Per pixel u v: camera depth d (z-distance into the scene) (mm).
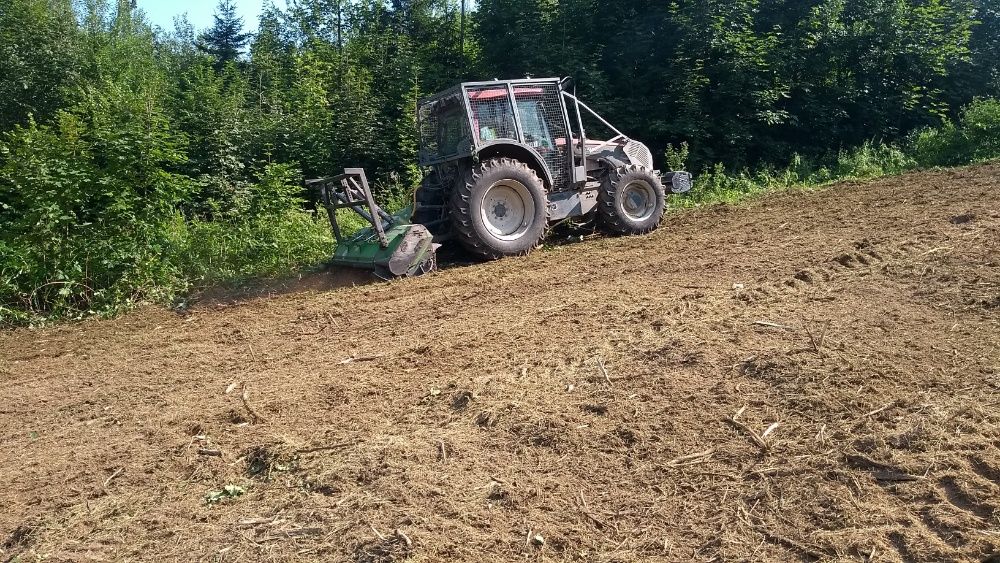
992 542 2688
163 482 3824
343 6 29078
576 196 9656
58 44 16688
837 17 18234
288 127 16078
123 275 8141
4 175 8234
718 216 10539
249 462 3920
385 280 8148
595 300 6305
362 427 4160
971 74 19641
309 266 9219
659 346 4656
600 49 18141
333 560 2998
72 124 8695
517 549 2980
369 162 16297
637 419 3826
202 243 9148
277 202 10086
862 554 2736
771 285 6016
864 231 7809
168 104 16344
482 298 7035
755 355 4312
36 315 7699
